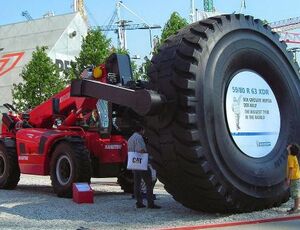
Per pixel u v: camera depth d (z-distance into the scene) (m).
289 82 10.62
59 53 45.12
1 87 43.88
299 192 9.48
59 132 13.26
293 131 10.53
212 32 9.23
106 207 10.70
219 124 8.99
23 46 47.00
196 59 8.84
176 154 8.80
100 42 32.16
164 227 8.16
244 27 9.88
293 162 9.56
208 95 8.89
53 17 48.28
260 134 9.83
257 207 9.52
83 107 13.37
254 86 9.93
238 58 9.62
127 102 8.85
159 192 13.67
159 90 8.90
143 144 10.23
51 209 10.45
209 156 8.74
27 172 13.98
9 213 10.02
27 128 14.80
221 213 9.33
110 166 13.12
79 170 12.09
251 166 9.35
